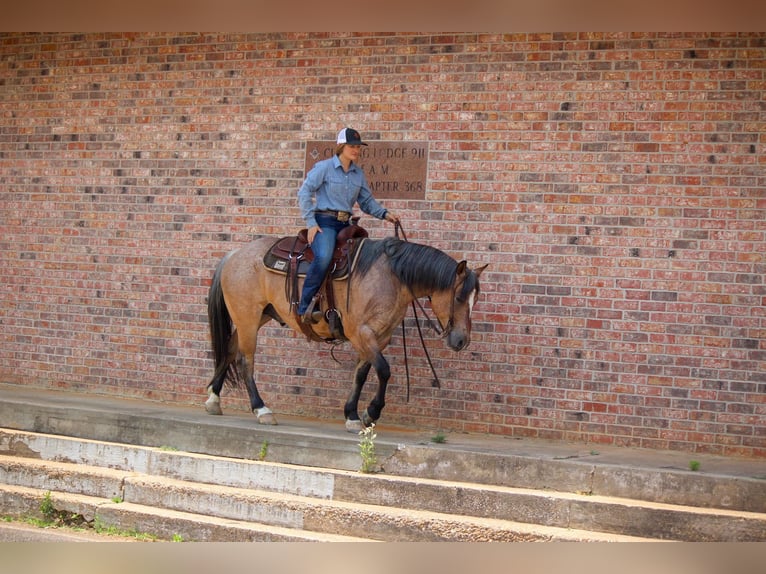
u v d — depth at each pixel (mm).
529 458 5965
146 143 8484
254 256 7230
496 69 7391
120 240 8562
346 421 6840
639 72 7031
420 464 6215
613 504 5555
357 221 7258
